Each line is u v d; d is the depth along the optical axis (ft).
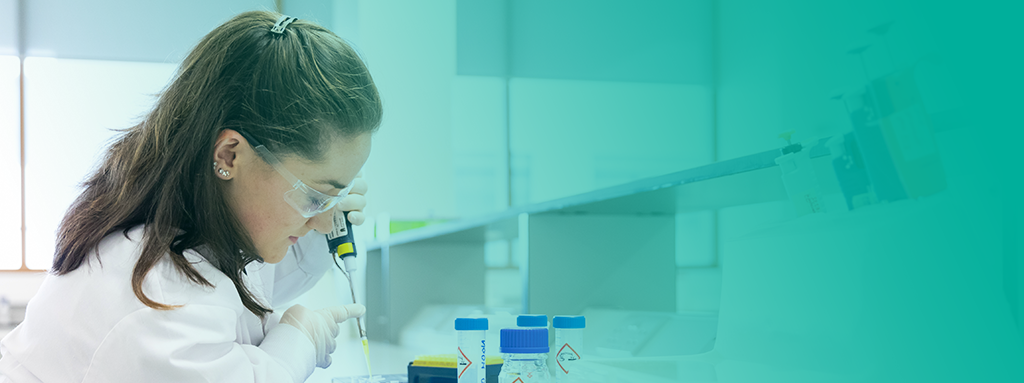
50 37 14.98
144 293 2.36
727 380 2.39
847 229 1.69
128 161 2.74
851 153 1.68
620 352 3.17
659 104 2.78
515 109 5.29
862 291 1.64
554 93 4.23
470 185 6.90
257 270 3.63
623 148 3.16
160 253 2.44
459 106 7.35
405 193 8.40
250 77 2.51
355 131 2.61
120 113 15.20
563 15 4.04
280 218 2.70
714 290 2.84
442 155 7.73
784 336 2.01
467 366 2.70
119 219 2.59
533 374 2.47
